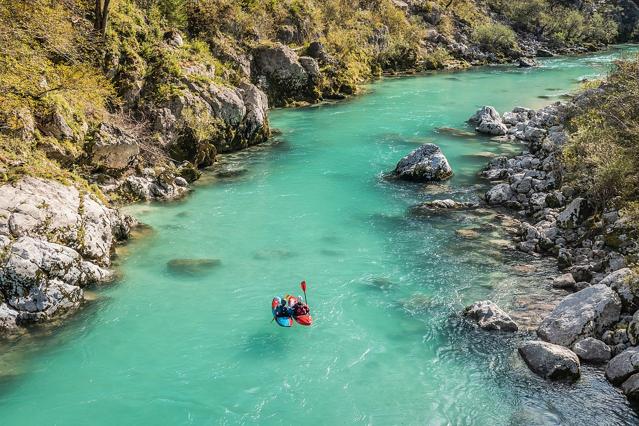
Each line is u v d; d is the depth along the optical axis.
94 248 19.66
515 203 25.70
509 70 68.56
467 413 13.58
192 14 41.97
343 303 18.12
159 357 15.54
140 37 32.66
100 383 14.52
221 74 39.28
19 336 16.31
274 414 13.55
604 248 20.06
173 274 19.80
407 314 17.56
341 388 14.43
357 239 22.64
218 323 17.09
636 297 16.20
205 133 31.28
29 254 17.28
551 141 31.09
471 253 21.47
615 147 23.17
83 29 28.05
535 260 20.91
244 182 28.97
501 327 16.67
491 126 38.47
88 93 26.50
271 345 16.11
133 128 28.22
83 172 24.83
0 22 22.48
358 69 60.53
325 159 32.88
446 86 57.06
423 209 25.61
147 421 13.27
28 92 23.80
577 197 23.83
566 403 13.79
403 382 14.65
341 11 64.81
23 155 21.44
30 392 14.17
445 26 79.75
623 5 103.31
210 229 23.39
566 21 90.69
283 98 47.34
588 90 35.47
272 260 20.84
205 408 13.70
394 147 35.34
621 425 13.01
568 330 15.77
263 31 49.38
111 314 17.44
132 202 25.80
